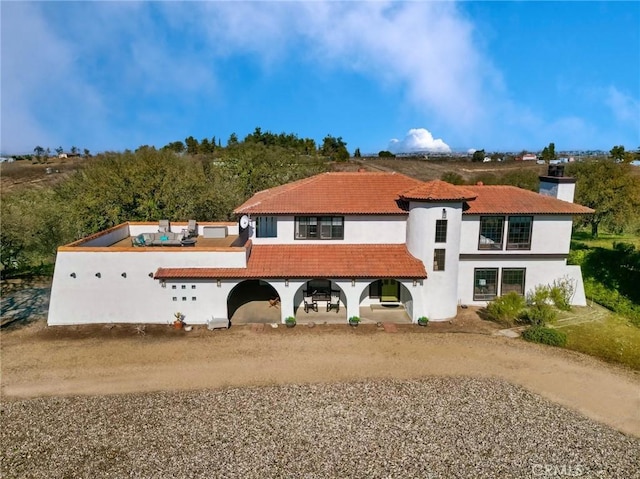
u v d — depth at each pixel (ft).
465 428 51.47
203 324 81.25
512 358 69.36
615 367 67.00
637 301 93.76
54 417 53.42
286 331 78.95
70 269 80.18
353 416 53.72
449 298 84.17
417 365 66.74
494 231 89.51
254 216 87.35
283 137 374.43
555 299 86.89
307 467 45.03
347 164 357.41
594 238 159.63
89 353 70.23
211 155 278.05
